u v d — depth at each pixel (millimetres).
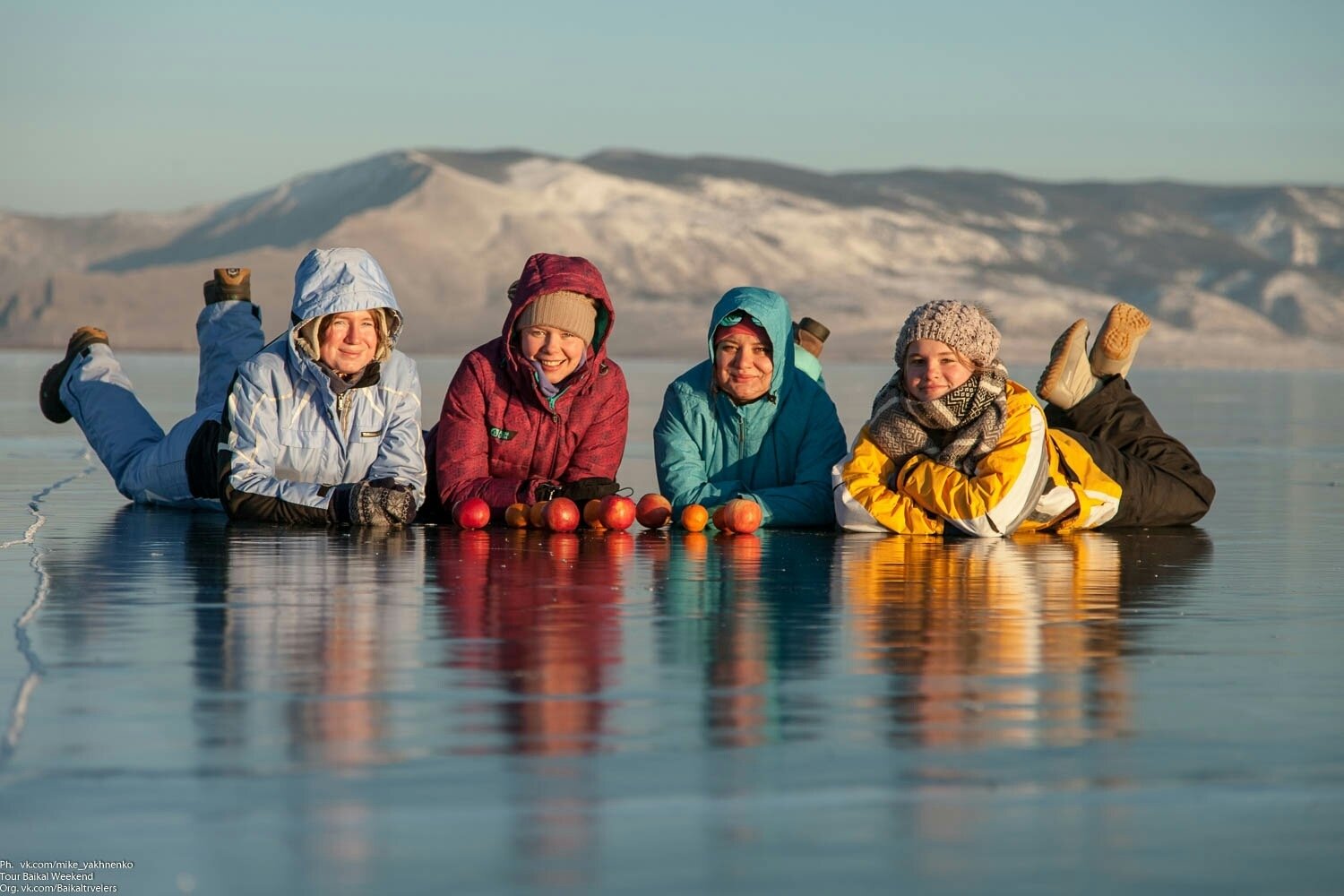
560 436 6652
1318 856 2338
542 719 3021
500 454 6656
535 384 6512
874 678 3400
